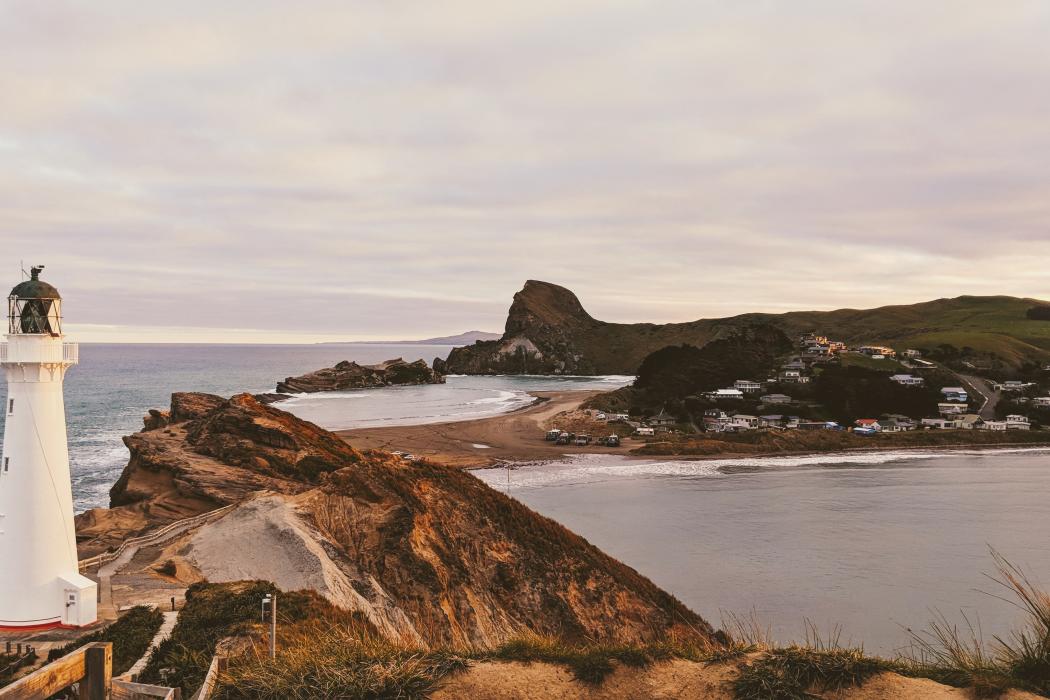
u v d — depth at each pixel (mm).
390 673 9828
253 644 19047
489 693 9578
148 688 12648
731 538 63781
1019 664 9102
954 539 63500
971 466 110062
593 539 63312
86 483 82500
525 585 38219
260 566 32438
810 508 76938
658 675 9805
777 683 9133
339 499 38750
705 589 50000
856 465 111062
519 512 43438
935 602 47219
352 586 32031
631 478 96562
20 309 22781
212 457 58656
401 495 40125
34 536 23031
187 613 23453
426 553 36594
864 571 54094
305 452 59844
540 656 10234
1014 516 72875
